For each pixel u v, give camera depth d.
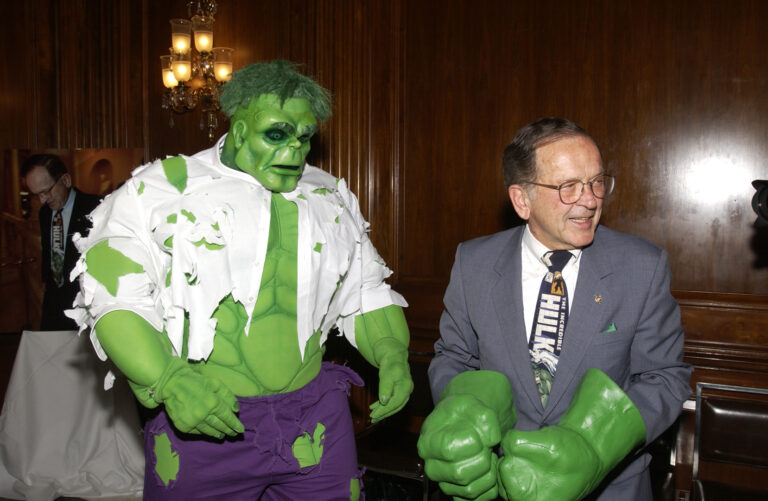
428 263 3.31
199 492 1.47
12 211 3.61
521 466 1.10
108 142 3.98
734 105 2.71
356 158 3.37
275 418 1.47
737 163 2.73
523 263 1.45
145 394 1.28
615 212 2.92
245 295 1.40
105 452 3.11
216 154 1.52
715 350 2.78
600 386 1.22
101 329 1.28
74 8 3.95
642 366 1.37
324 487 1.58
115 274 1.31
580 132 1.33
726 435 2.21
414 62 3.28
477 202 3.19
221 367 1.44
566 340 1.34
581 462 1.10
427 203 3.30
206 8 3.60
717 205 2.77
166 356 1.29
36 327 3.60
